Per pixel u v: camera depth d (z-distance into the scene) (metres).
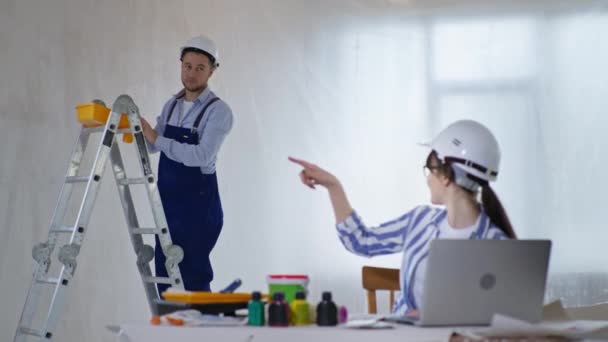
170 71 4.96
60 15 4.56
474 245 1.89
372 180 5.20
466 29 5.27
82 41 4.63
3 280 4.24
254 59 5.21
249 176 5.14
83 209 3.36
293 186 5.18
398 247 2.38
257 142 5.17
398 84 5.28
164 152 3.61
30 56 4.43
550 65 5.18
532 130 5.15
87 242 4.56
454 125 2.24
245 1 5.23
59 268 4.45
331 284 5.14
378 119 5.25
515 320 1.71
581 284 5.02
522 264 1.93
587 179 5.09
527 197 5.12
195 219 3.68
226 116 3.71
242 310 2.40
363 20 5.31
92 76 4.65
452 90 5.24
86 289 4.54
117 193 4.69
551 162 5.12
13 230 4.30
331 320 1.92
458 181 2.21
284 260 5.12
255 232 5.11
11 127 4.34
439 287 1.89
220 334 1.86
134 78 4.81
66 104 4.54
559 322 2.01
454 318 1.91
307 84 5.25
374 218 5.16
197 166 3.70
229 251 5.05
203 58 3.71
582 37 5.17
